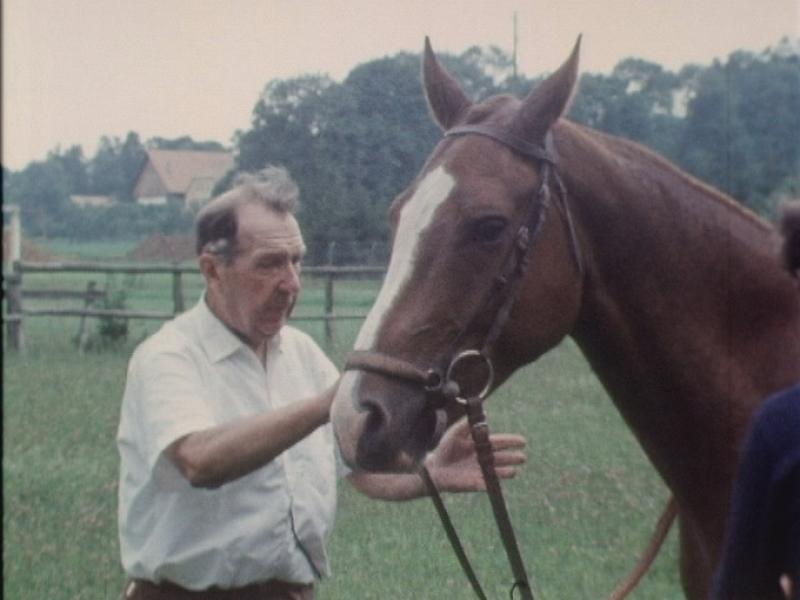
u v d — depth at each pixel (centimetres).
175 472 210
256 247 215
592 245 221
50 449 493
